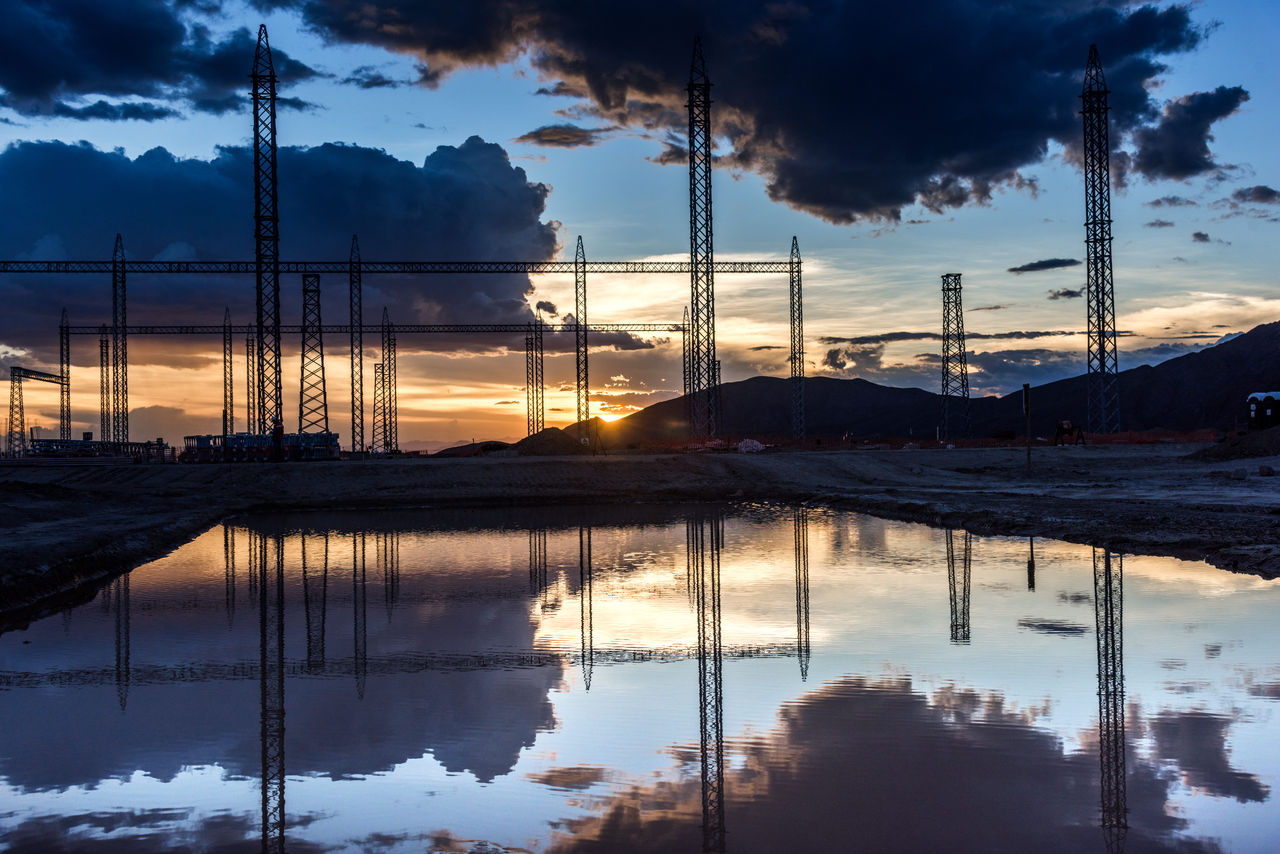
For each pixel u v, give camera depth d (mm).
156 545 38781
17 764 12836
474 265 77000
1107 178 84250
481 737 13633
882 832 9898
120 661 19078
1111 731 13125
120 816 10969
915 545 34875
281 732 14125
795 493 62094
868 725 13633
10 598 25281
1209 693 14922
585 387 84125
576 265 80062
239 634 21672
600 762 12453
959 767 11797
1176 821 10102
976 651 18062
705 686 16141
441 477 65438
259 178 65938
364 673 17703
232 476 65062
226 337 91938
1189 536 31312
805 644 19156
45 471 68875
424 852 9797
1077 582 25391
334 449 82000
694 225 72812
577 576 29469
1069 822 10086
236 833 10398
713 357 78000
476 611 23922
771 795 11047
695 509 54875
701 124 69750
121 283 83500
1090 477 60406
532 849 9766
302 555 36062
